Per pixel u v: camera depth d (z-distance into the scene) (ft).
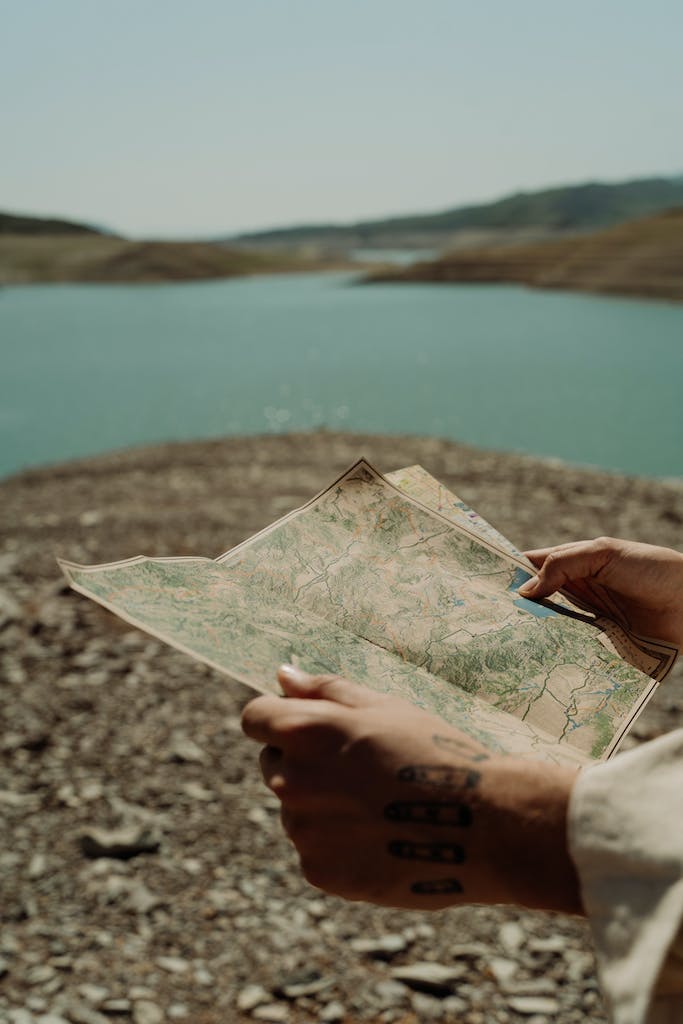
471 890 2.18
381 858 2.25
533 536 27.30
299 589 3.68
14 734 14.80
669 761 2.12
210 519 28.19
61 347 110.93
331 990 9.62
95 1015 9.18
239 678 2.60
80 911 10.91
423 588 3.90
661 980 1.84
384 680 3.15
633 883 1.93
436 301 182.60
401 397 69.97
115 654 17.70
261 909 11.00
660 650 3.85
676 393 68.90
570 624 3.84
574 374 80.38
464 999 9.48
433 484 4.66
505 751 2.96
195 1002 9.44
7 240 348.38
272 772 2.41
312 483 35.45
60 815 12.84
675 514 30.53
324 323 139.85
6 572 22.62
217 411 65.51
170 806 13.07
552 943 10.39
